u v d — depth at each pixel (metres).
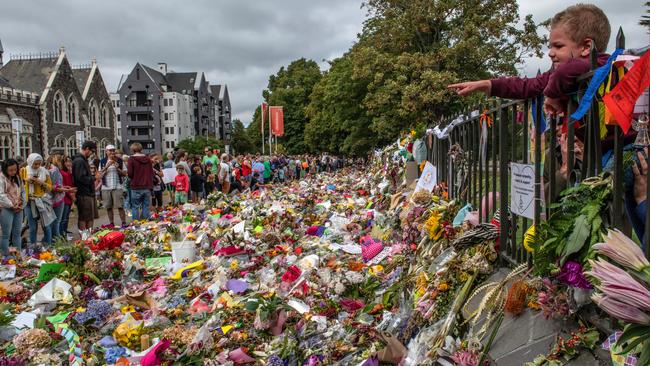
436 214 4.46
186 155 16.73
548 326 2.32
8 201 8.58
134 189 12.32
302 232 7.94
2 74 59.62
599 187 2.10
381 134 29.94
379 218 6.64
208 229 8.81
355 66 29.34
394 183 9.79
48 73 59.88
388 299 3.93
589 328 2.09
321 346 3.31
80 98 64.00
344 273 4.64
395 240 5.74
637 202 2.10
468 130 5.10
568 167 2.49
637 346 1.74
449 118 6.71
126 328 3.85
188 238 8.05
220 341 3.54
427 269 3.82
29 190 9.63
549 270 2.28
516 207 3.14
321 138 52.31
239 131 102.69
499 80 2.98
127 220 14.10
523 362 2.24
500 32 25.95
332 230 7.59
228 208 11.38
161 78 124.25
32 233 9.90
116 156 12.55
